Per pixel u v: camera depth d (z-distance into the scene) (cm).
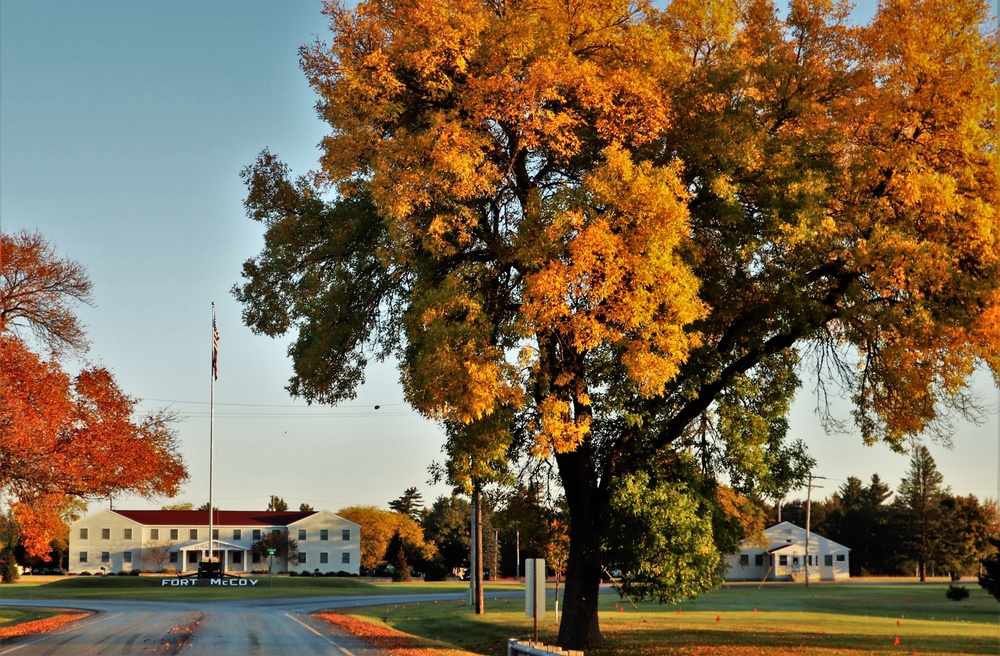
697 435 2692
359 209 2533
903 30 2253
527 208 2173
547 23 2156
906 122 2252
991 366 2300
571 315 2084
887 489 15950
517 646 2028
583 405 2356
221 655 2448
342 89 2125
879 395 2466
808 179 2189
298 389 2739
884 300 2303
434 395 2056
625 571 2475
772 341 2545
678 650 2642
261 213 2703
